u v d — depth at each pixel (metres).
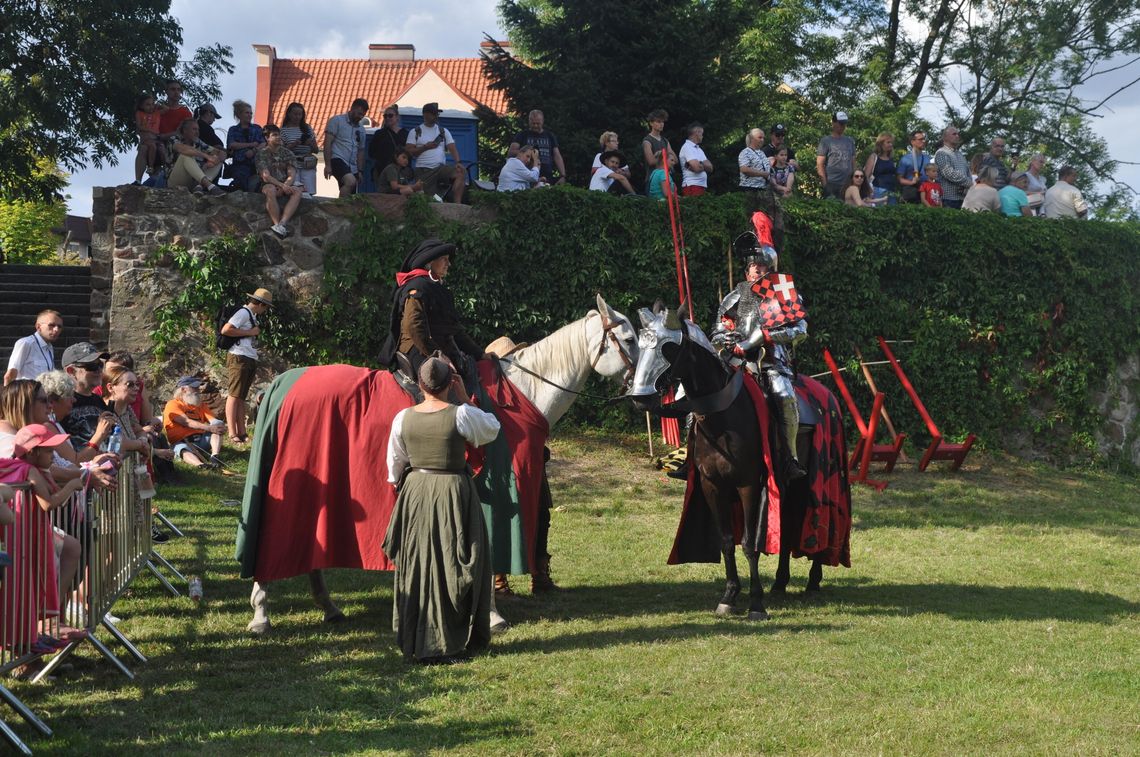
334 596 8.06
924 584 9.23
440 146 15.30
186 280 14.12
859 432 15.89
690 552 8.28
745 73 21.50
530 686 5.91
